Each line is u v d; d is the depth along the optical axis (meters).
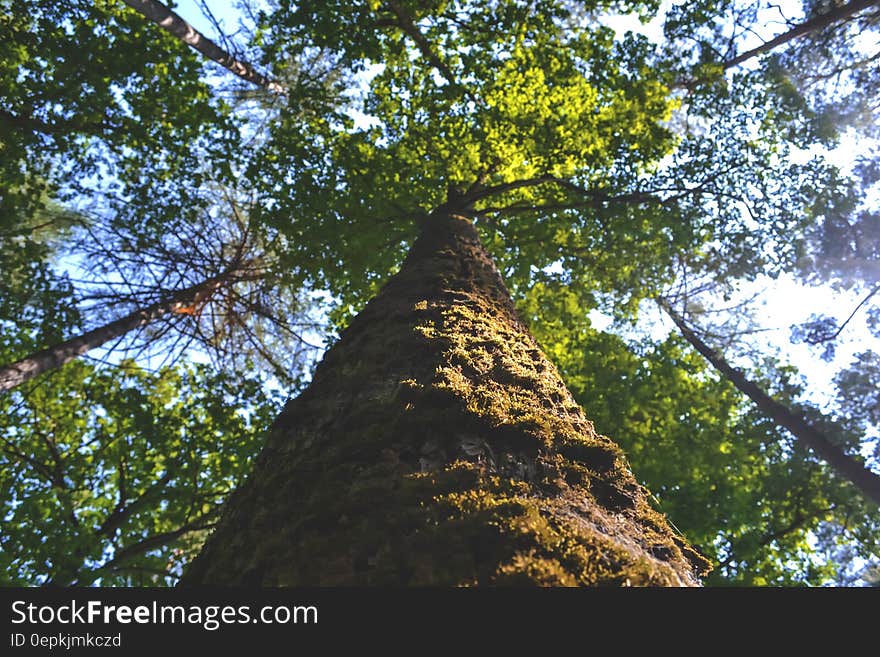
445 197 10.69
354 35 8.87
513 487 1.99
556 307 11.72
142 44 9.20
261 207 9.96
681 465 10.65
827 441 11.35
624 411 10.89
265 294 10.55
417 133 9.80
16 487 8.62
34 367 7.63
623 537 1.94
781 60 13.00
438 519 1.75
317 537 1.81
